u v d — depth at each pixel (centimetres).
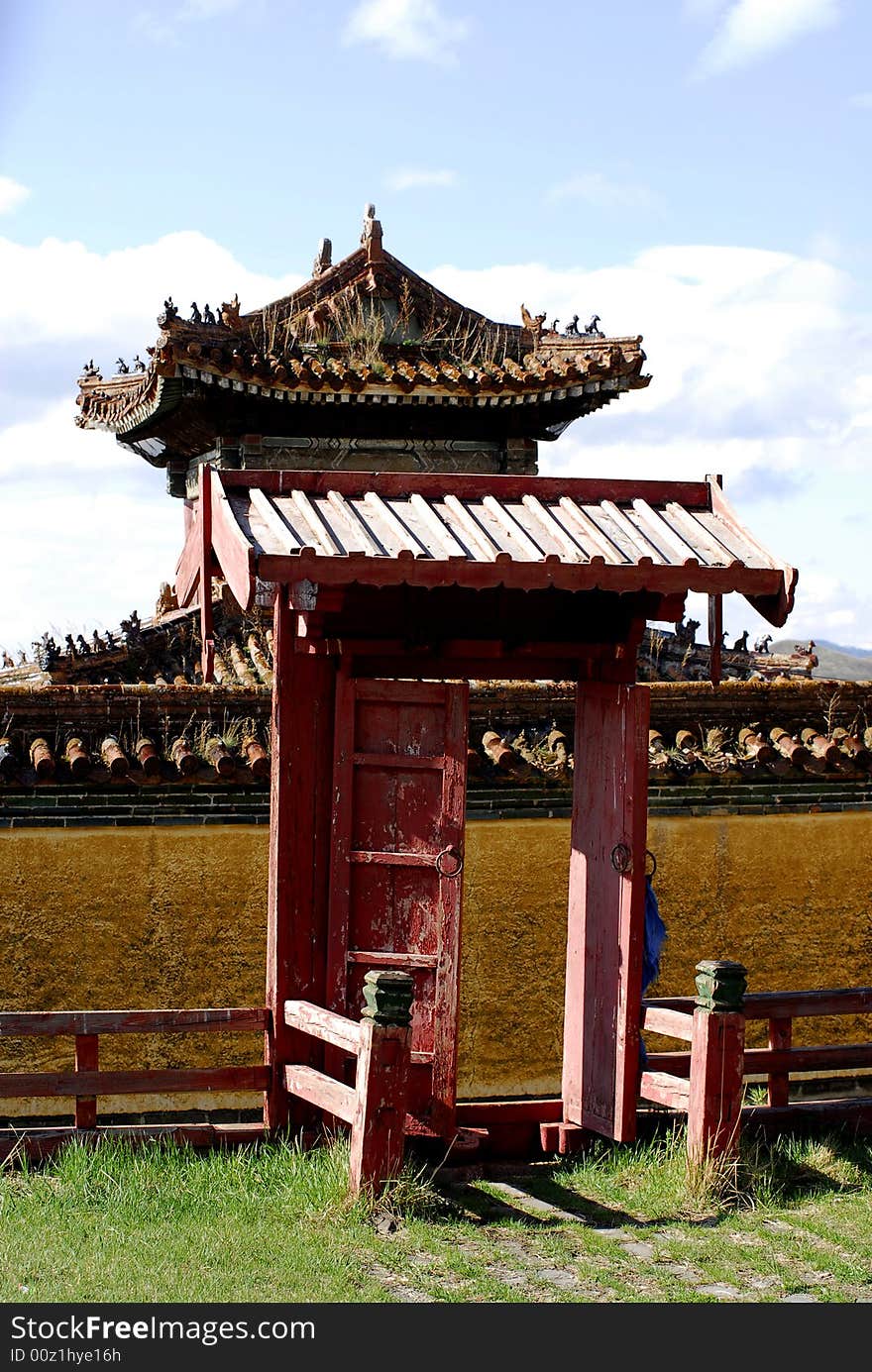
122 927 1145
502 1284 708
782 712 1289
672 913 1243
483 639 930
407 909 890
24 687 1155
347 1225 765
